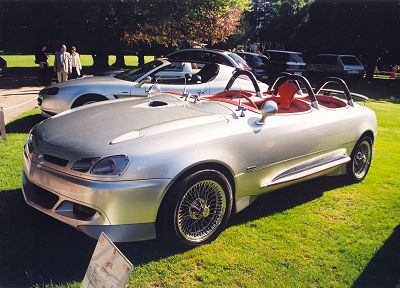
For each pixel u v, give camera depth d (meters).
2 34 21.38
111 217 2.92
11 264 2.93
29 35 21.64
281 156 3.95
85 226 2.96
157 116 3.59
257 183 3.79
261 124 3.78
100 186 2.86
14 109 9.27
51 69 15.34
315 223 3.99
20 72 21.14
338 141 4.67
